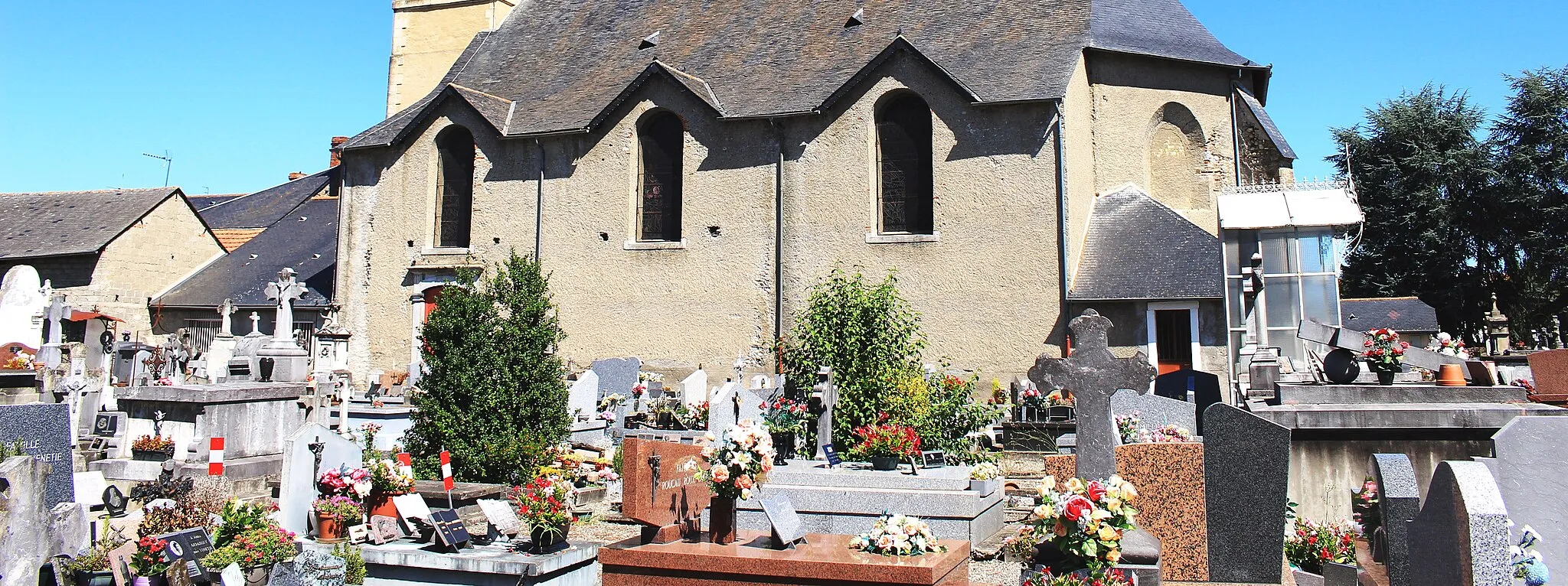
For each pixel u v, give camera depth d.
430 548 10.66
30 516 7.73
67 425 12.07
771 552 9.20
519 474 15.09
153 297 36.62
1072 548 8.67
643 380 25.02
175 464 14.78
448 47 38.16
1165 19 28.02
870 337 16.61
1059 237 23.38
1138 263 23.39
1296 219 21.66
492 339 15.44
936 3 27.75
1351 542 10.45
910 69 24.95
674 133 27.55
